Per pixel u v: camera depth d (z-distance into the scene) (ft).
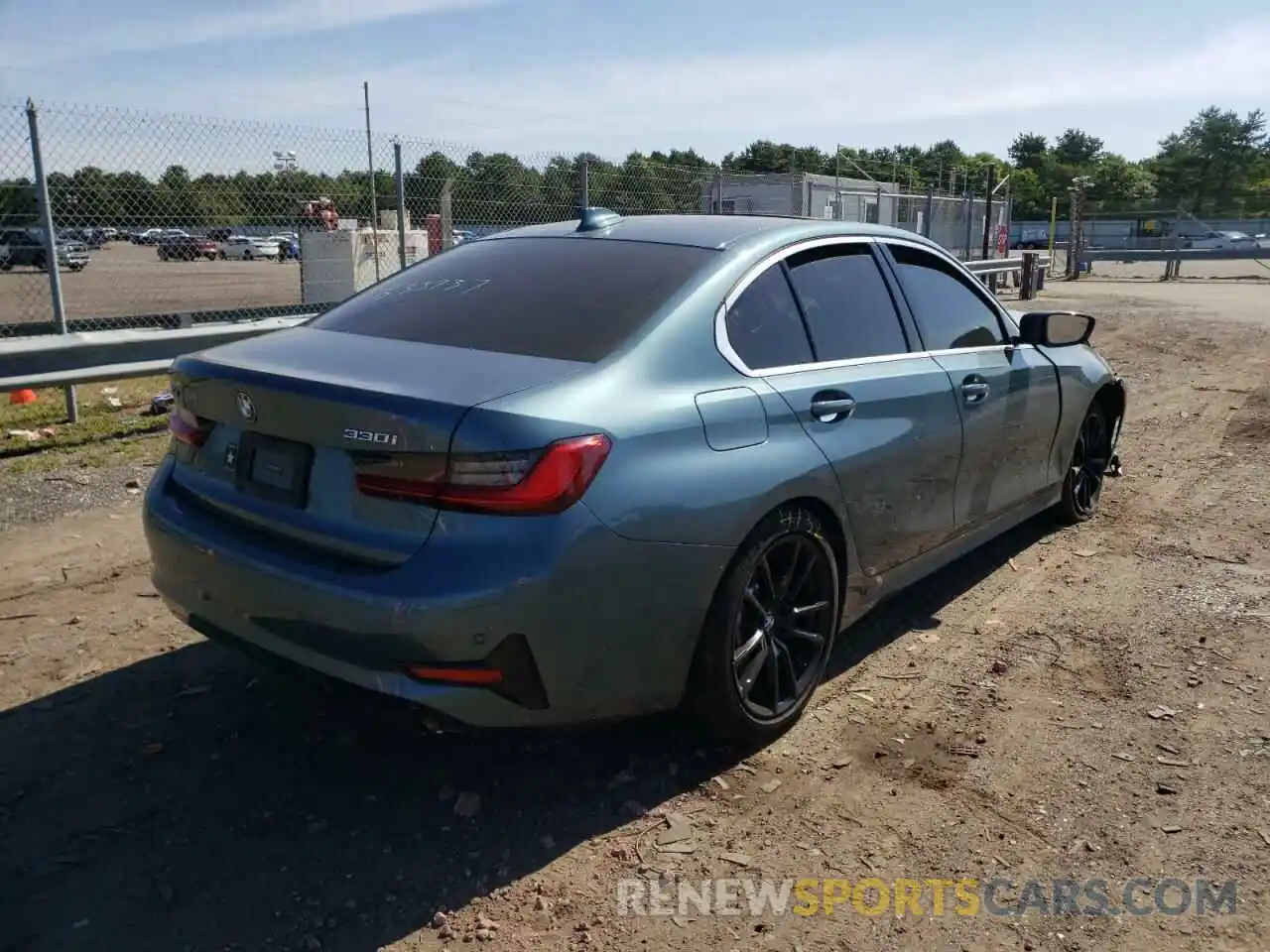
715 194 45.24
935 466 13.03
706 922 8.46
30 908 8.47
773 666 10.88
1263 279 96.32
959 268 14.90
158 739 11.18
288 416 9.39
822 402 11.19
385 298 12.11
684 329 10.30
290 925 8.35
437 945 8.16
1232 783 10.36
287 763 10.75
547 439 8.66
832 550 11.60
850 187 61.98
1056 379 16.17
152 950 8.05
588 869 9.11
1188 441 25.67
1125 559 16.93
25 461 22.30
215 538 9.83
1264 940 8.23
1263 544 17.56
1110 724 11.57
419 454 8.61
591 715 9.45
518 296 11.15
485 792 10.25
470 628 8.48
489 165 37.06
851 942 8.26
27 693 12.14
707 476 9.68
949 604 15.15
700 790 10.31
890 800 10.14
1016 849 9.40
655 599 9.37
